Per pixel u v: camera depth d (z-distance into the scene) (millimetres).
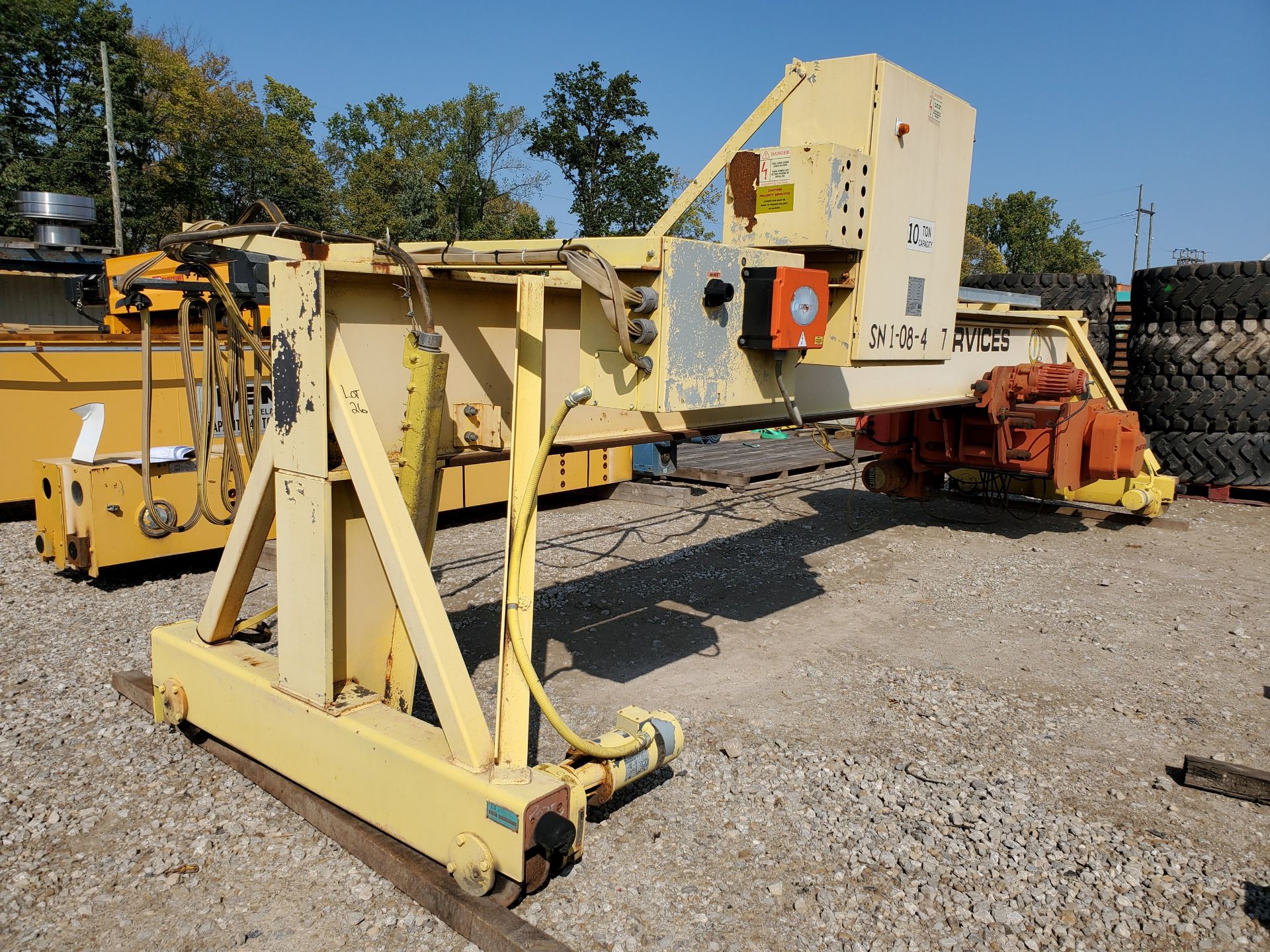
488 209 49031
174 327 7184
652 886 2490
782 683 4004
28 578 5391
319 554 2547
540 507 8016
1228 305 8297
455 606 5016
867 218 3322
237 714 2943
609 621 4820
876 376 4875
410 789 2414
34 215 13164
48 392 6496
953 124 3859
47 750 3195
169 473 5277
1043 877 2578
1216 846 2773
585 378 2824
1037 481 7898
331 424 2482
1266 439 8219
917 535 7070
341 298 2502
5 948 2178
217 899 2391
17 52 32656
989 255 58969
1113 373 9773
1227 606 5305
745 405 2939
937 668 4227
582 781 2455
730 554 6312
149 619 4660
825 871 2584
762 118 3354
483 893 2268
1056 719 3697
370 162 42688
